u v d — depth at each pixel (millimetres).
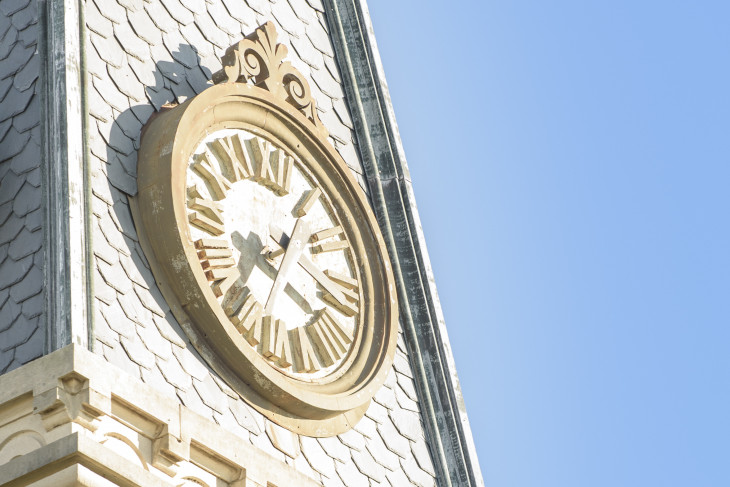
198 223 23234
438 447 25562
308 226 24500
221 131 24062
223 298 23125
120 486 20859
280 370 23500
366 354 24703
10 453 20922
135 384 21484
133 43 23844
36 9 23469
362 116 27000
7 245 22141
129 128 23172
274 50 25219
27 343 21438
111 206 22516
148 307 22328
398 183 26781
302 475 23000
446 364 26031
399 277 26328
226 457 22141
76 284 21562
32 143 22562
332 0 27578
